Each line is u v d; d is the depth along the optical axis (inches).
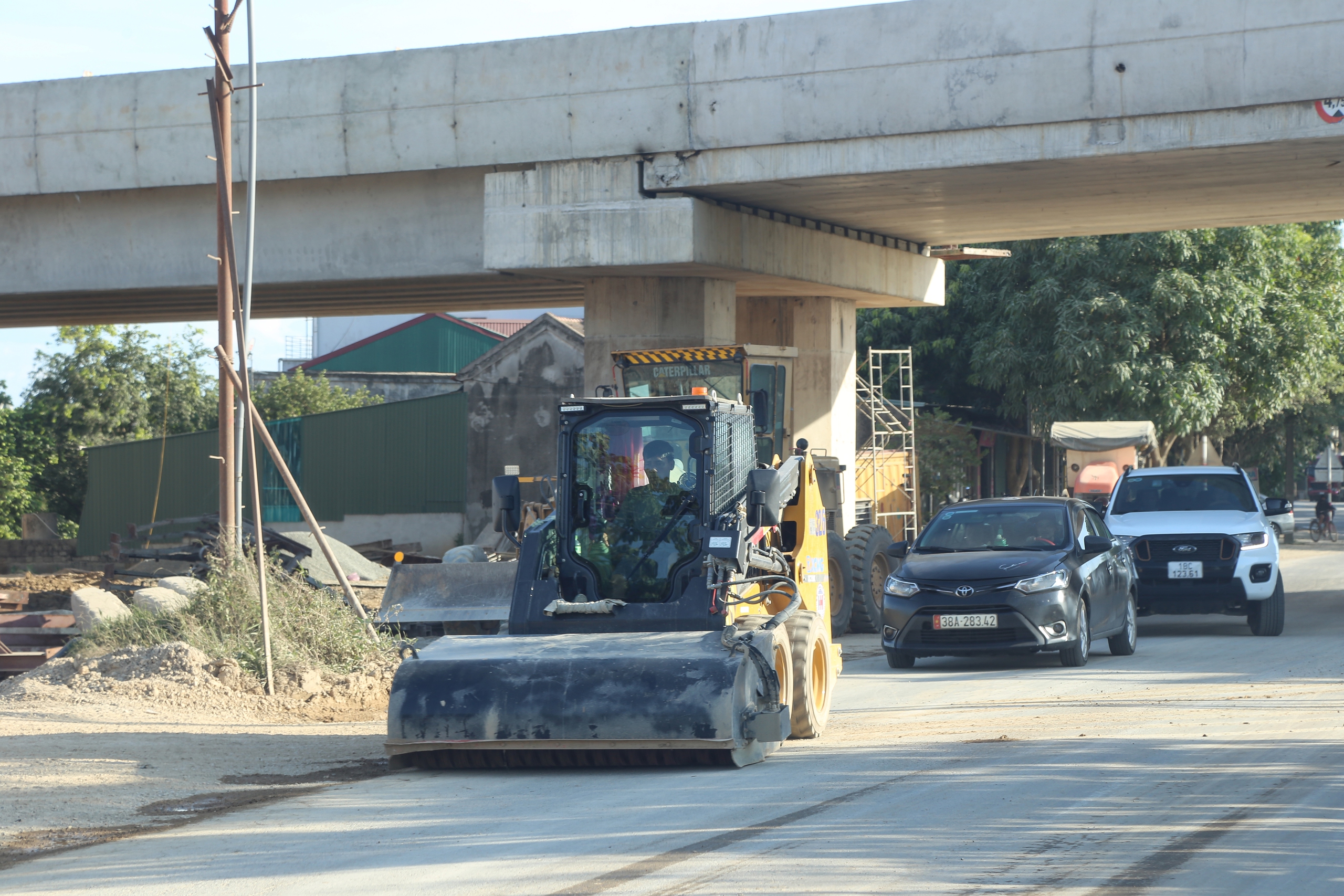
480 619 754.8
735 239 1116.5
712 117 1026.7
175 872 319.3
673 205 1050.1
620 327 1160.8
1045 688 642.8
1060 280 1838.1
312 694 651.5
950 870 301.9
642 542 496.7
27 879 318.7
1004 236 1371.8
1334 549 2105.1
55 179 1232.8
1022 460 2305.6
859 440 1681.8
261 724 582.2
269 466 1907.0
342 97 1144.8
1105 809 362.9
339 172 1154.7
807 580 578.9
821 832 343.3
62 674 658.2
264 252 1211.9
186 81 1194.6
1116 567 789.9
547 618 485.4
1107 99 920.3
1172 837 330.3
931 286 1470.2
